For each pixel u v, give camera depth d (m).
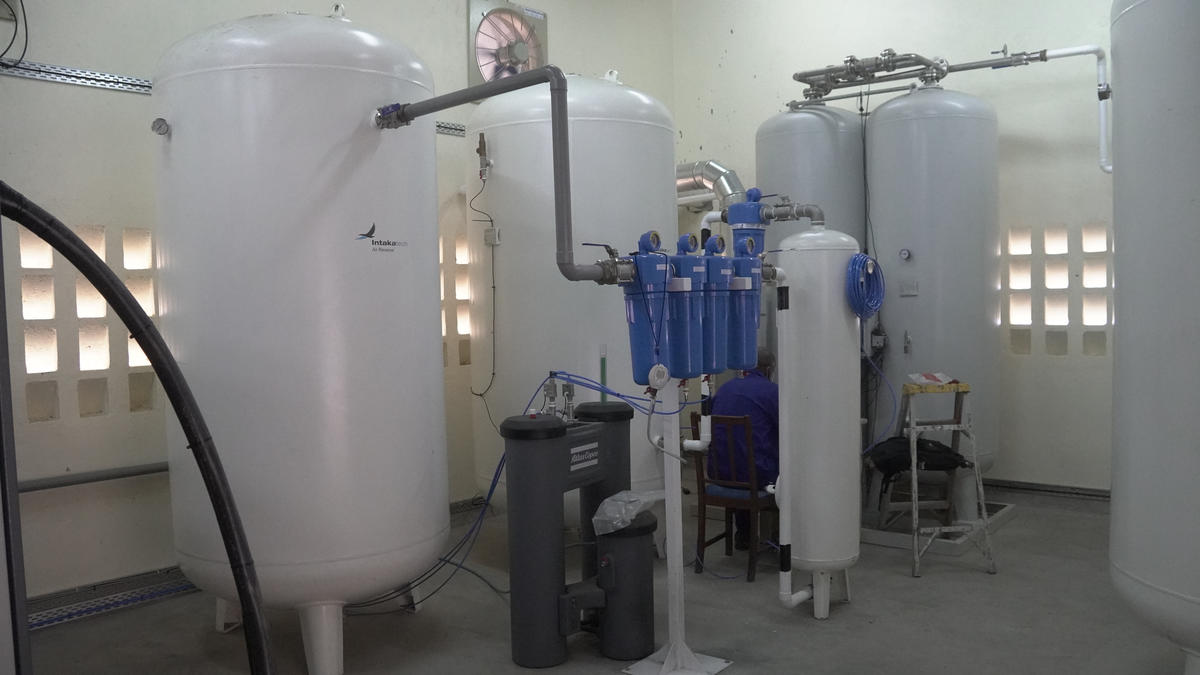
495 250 4.10
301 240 2.81
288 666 3.08
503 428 3.03
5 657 1.92
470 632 3.36
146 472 3.71
